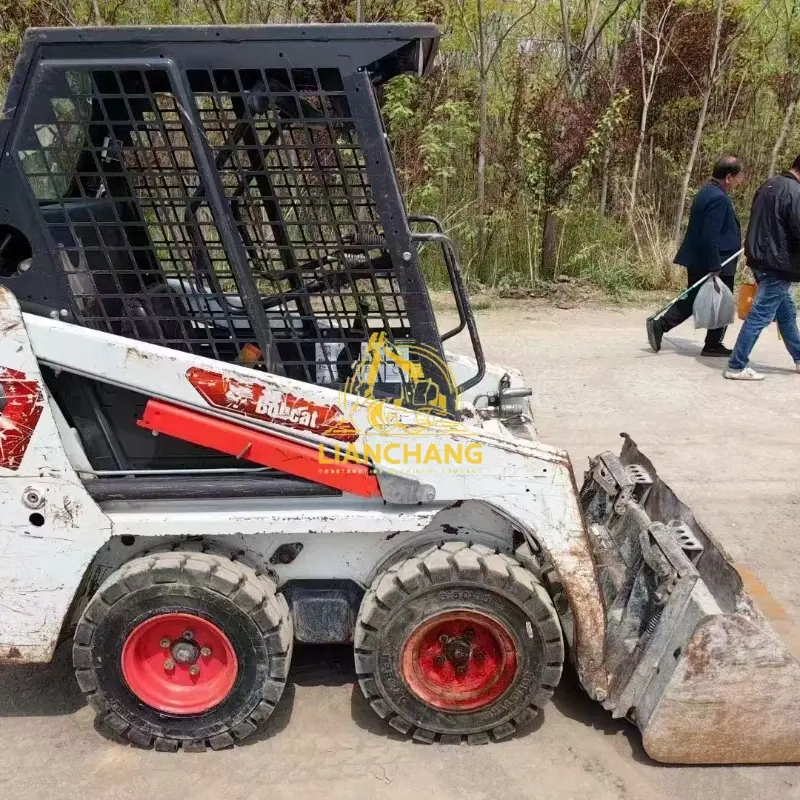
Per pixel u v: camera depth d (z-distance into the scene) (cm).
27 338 234
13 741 267
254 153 262
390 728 272
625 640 261
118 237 267
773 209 594
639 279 994
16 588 253
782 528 411
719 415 571
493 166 984
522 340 778
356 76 228
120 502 252
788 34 1089
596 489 345
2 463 242
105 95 227
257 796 243
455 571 243
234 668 253
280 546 264
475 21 970
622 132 1032
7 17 834
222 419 243
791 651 307
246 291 246
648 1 1012
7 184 230
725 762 253
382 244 248
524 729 271
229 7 914
